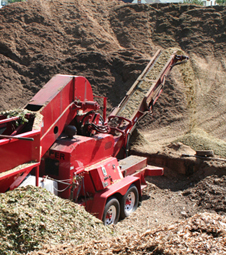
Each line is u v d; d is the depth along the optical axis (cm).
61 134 742
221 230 399
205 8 2164
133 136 1246
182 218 813
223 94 1648
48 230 489
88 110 846
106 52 1923
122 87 1745
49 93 694
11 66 1797
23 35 1964
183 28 2066
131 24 2134
